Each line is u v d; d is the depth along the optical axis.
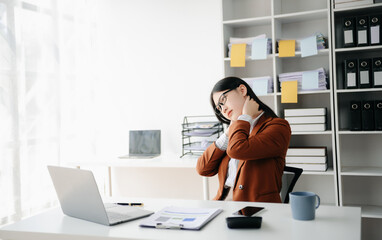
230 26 3.28
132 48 3.78
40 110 3.15
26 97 3.04
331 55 2.81
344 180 3.12
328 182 3.14
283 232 1.16
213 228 1.23
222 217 1.36
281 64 3.19
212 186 3.66
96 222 1.35
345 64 2.79
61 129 3.36
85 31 3.69
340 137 3.11
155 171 3.81
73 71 3.52
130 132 3.60
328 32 2.85
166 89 3.68
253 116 1.91
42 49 3.19
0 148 2.82
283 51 2.90
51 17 3.26
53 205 3.29
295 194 1.35
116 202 1.66
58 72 3.30
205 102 3.55
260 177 1.78
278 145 1.76
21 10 2.98
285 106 3.23
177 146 3.66
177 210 1.46
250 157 1.72
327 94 3.10
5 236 1.32
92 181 1.28
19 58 2.97
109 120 3.88
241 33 3.36
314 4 3.11
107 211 1.46
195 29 3.56
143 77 3.75
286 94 2.90
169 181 3.77
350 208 1.43
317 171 2.88
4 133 2.85
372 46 2.71
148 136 3.53
